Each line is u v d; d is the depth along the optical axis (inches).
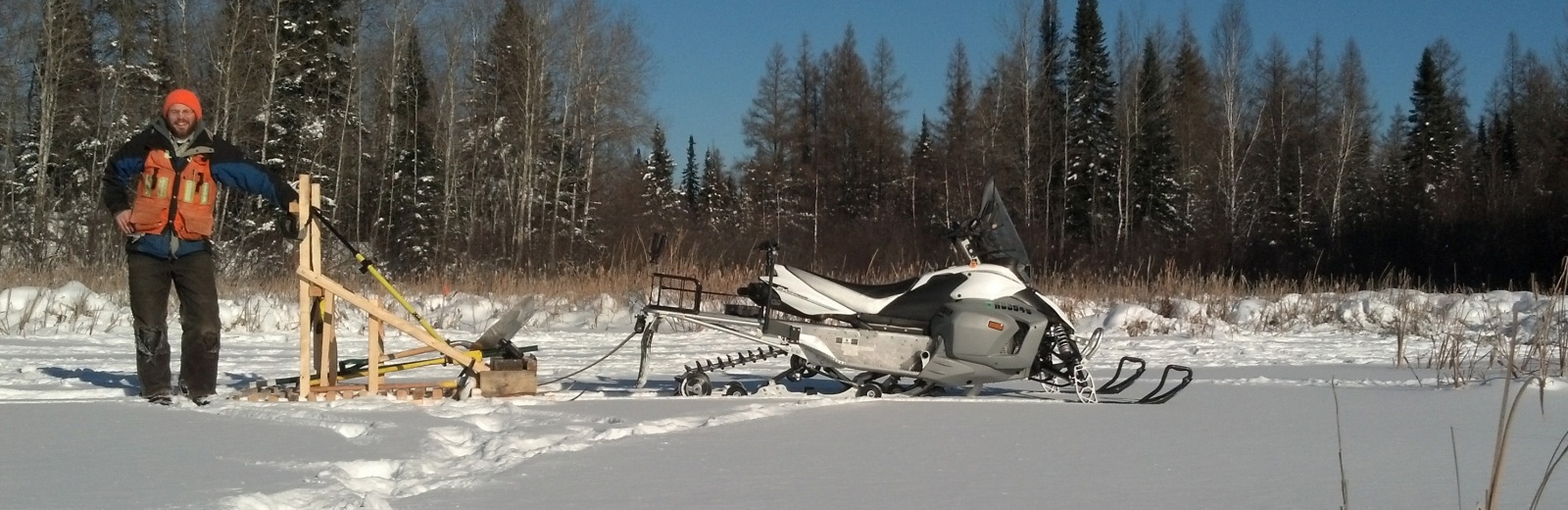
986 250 277.3
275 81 1058.7
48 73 918.4
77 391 261.9
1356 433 219.1
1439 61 2049.7
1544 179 1312.7
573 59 1267.2
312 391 245.0
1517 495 164.4
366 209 1296.8
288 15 1103.0
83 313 473.1
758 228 1489.9
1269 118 1774.1
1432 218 1251.2
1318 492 165.8
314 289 254.7
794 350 265.7
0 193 938.1
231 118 984.9
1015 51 1456.7
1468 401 265.3
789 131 1883.6
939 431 215.8
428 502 154.6
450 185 1282.0
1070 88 1552.7
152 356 243.0
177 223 241.3
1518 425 230.1
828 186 1815.9
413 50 1314.0
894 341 266.4
